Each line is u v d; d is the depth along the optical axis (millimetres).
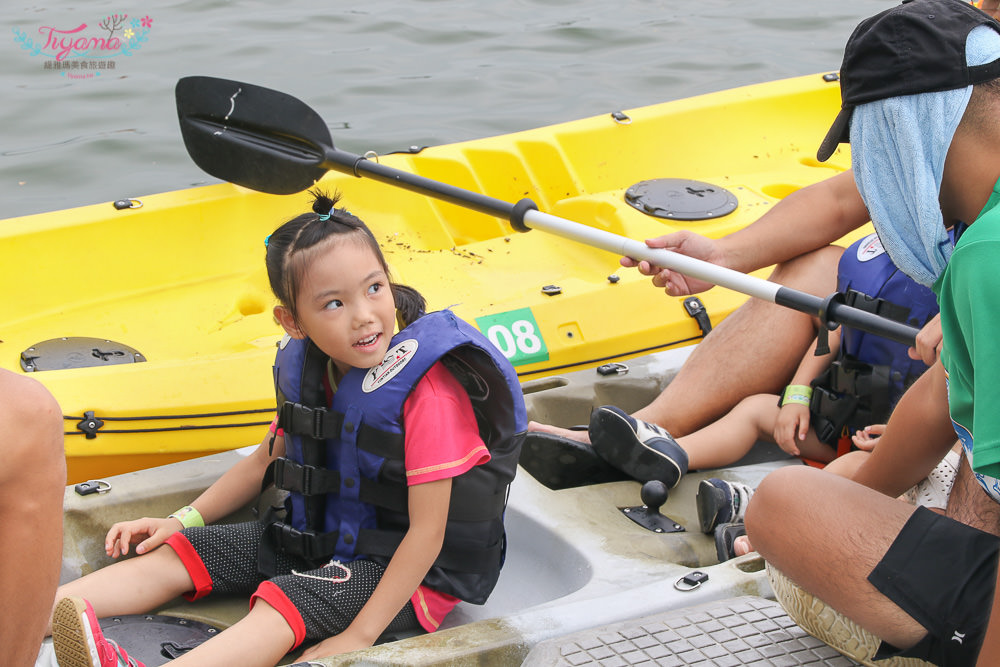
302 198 3381
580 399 2672
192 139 3242
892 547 1487
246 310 3227
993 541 1448
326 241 1813
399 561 1822
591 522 2184
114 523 2193
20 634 1289
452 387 1880
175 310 3115
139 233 3162
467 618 2033
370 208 3506
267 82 5434
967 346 1255
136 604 1957
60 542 1305
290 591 1816
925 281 1418
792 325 2539
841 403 2348
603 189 3785
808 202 2508
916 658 1498
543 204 3713
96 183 4652
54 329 2969
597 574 1982
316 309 1828
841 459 2201
